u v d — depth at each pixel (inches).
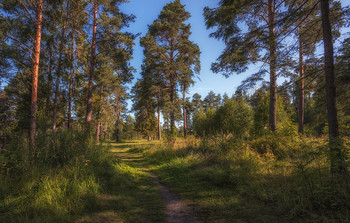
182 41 977.5
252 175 210.5
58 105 625.9
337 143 147.9
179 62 948.0
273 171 217.2
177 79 1031.0
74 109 777.6
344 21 225.3
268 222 112.7
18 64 358.0
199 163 312.5
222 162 286.0
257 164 249.1
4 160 184.2
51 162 210.1
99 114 914.1
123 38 534.0
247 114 871.1
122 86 916.6
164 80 1045.2
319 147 164.4
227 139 373.4
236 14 298.0
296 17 226.1
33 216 125.3
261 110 694.5
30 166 191.6
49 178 175.3
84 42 550.3
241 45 310.7
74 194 155.9
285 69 254.8
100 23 549.3
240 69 374.0
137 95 1213.7
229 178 210.2
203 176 243.6
